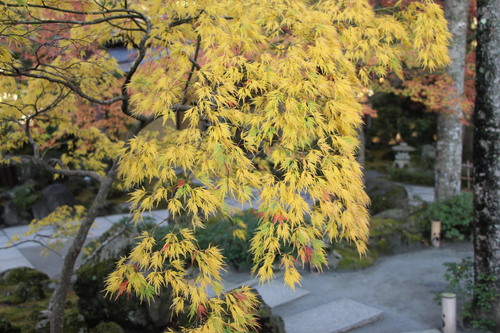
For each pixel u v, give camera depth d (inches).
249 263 338.0
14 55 139.4
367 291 311.1
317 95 117.6
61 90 190.9
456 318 262.5
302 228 107.0
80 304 229.8
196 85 116.3
